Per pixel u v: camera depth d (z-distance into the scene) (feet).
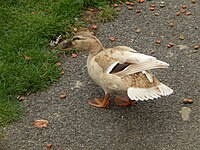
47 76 10.06
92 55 9.39
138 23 11.39
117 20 11.47
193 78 9.96
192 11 11.61
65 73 10.22
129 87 8.80
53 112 9.50
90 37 9.36
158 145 8.84
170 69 10.17
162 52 10.60
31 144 8.98
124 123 9.21
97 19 11.46
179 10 11.67
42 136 9.10
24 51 10.57
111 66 8.95
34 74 10.03
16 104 9.62
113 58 8.97
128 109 9.45
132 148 8.81
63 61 10.48
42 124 9.29
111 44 10.91
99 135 9.05
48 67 10.23
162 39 10.94
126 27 11.30
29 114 9.47
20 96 9.78
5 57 10.37
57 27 11.05
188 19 11.41
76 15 11.43
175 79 9.96
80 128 9.19
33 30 10.93
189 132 9.00
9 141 9.04
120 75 8.86
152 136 8.97
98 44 9.37
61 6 11.45
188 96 9.61
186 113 9.31
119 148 8.82
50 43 10.85
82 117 9.38
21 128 9.23
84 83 10.02
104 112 9.43
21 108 9.54
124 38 11.03
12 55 10.41
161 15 11.56
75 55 10.57
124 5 11.82
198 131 9.00
